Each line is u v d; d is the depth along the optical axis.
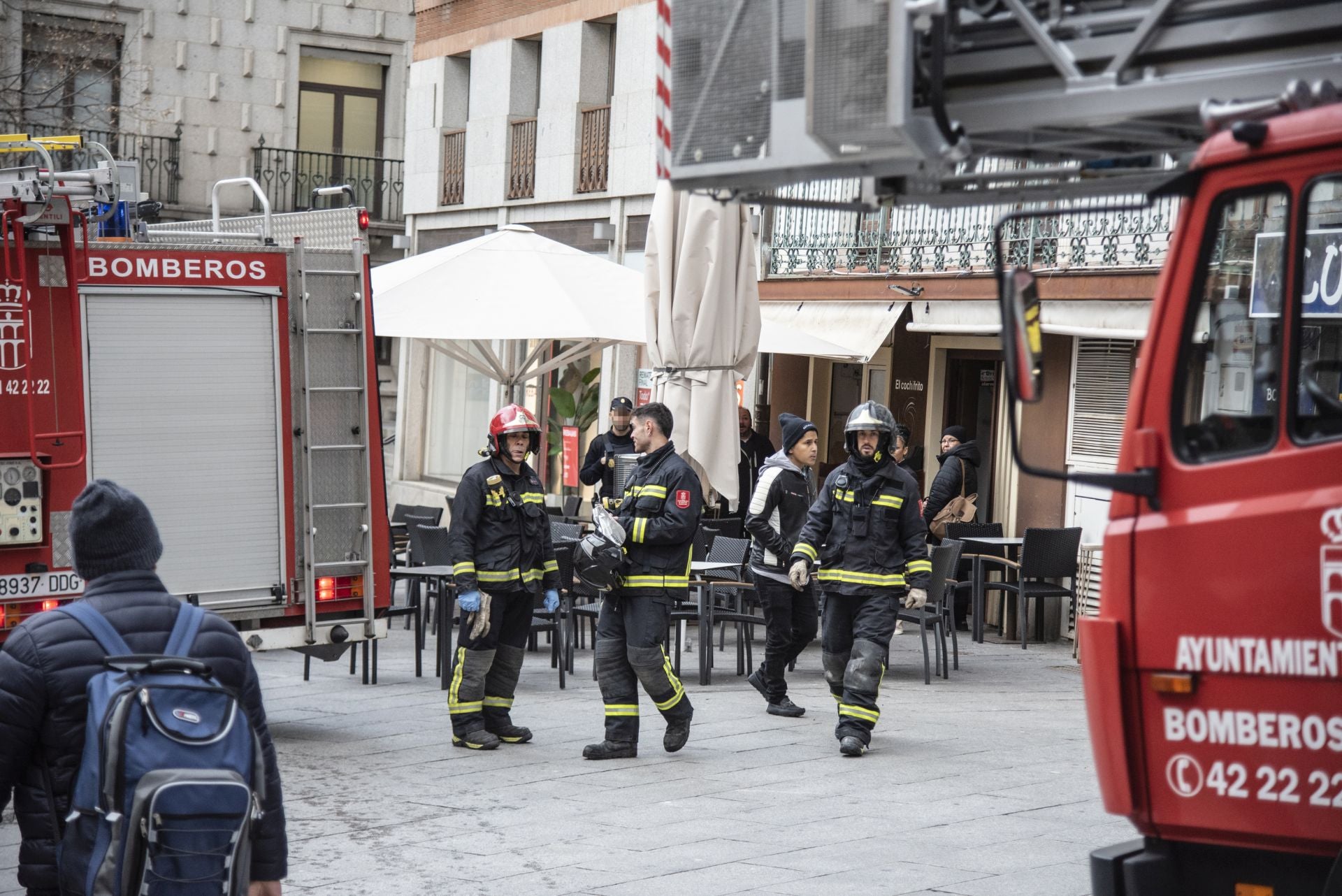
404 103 31.97
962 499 15.76
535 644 14.20
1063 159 5.73
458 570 9.45
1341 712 4.50
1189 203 4.86
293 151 31.11
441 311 14.07
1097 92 4.77
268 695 11.74
